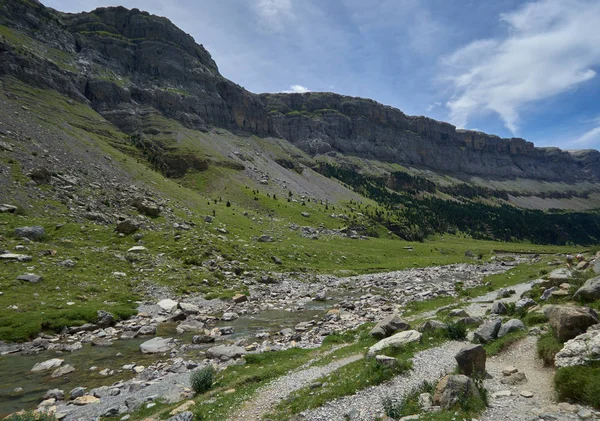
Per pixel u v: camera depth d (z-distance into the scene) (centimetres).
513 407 1262
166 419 1574
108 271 4988
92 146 13138
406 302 4684
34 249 4825
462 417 1184
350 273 8281
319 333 3262
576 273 3002
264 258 7906
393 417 1307
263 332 3381
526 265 8312
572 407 1178
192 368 2444
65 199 7288
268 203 17075
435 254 14050
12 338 2914
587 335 1523
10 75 16362
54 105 16750
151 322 3703
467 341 2247
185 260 6088
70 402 1888
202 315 4094
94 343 3003
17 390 2062
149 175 13400
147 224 7750
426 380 1631
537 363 1661
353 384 1662
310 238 12988
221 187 17725
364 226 18300
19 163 7919
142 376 2277
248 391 1831
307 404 1537
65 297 3888
